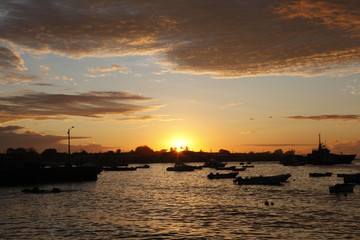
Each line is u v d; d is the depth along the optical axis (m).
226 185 97.19
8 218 46.38
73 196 70.19
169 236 36.31
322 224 41.50
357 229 38.88
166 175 156.25
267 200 63.03
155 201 62.94
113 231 38.62
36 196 69.62
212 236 36.16
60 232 38.31
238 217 46.19
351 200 62.19
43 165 114.69
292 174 152.12
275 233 37.19
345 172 169.62
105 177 143.00
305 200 62.47
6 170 93.19
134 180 121.56
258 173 171.25
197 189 86.00
